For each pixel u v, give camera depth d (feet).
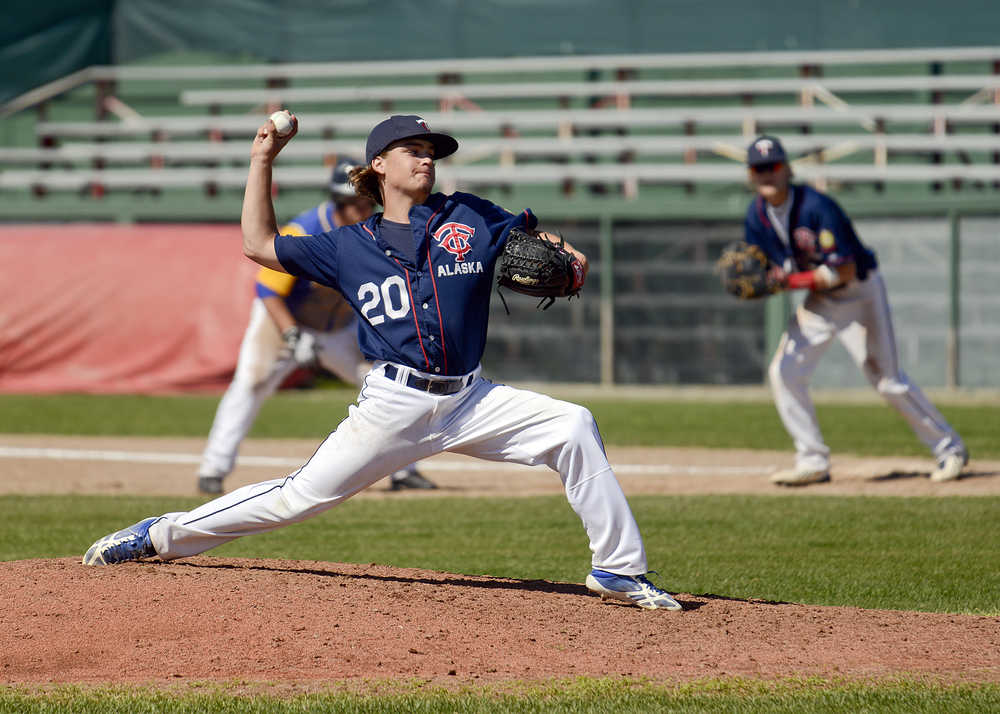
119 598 55.98
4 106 263.70
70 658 49.55
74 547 81.41
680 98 250.16
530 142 230.89
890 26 238.68
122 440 147.23
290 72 254.47
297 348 99.71
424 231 54.08
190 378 193.88
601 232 204.74
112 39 271.49
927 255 189.98
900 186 228.43
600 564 57.00
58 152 248.11
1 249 205.16
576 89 239.91
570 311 206.80
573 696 45.29
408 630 52.75
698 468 122.42
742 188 229.04
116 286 198.80
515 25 257.14
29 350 197.26
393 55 264.31
